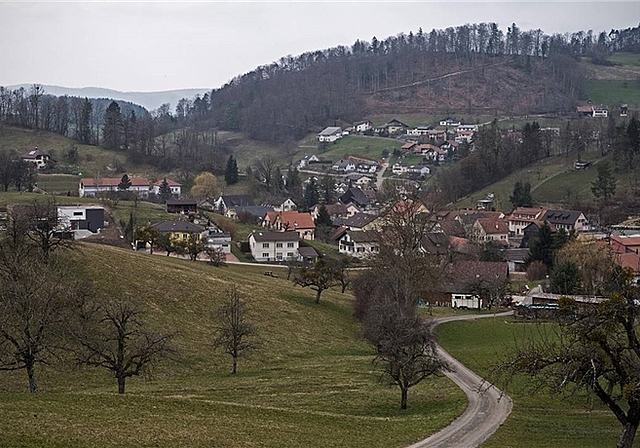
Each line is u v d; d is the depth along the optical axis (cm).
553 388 3606
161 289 8744
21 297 5472
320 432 4206
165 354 6081
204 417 4166
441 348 8069
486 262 12375
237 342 6938
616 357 3569
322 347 8288
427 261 9450
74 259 8625
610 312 3547
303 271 10131
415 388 6172
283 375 6744
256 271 13062
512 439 4322
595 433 4478
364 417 4816
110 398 4284
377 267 9556
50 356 6194
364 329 7631
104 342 5897
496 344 8188
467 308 11150
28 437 3338
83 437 3459
